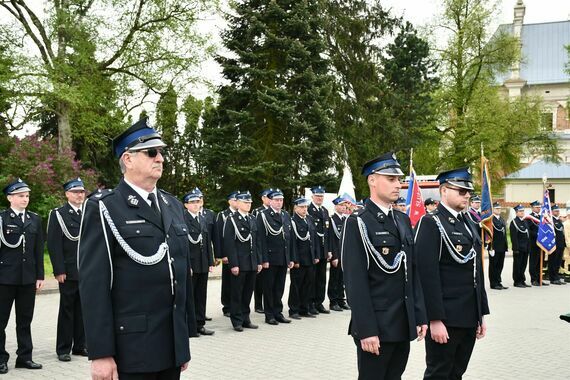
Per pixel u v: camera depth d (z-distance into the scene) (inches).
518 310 434.9
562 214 813.2
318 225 430.9
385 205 173.8
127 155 134.9
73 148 991.0
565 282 635.5
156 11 828.6
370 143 1061.8
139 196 135.0
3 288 254.7
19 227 261.9
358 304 159.5
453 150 1182.3
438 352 189.0
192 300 142.5
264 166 880.3
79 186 290.4
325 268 435.8
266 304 383.6
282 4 912.9
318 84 910.4
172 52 834.2
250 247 362.6
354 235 165.6
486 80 1191.6
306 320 396.2
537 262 616.1
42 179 757.3
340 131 1038.4
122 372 124.8
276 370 255.8
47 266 644.7
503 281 643.5
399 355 166.6
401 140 1097.4
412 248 173.2
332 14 1063.0
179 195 1392.7
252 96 908.6
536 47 2054.6
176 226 138.2
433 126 1211.2
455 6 1173.7
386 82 1155.3
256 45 925.2
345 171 679.7
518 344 317.4
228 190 930.1
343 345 309.6
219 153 893.8
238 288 357.1
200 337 333.1
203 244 354.9
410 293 166.7
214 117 925.8
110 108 845.2
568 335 341.7
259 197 934.4
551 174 1754.4
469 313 189.2
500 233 566.3
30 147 781.3
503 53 1165.7
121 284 127.6
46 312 405.4
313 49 915.4
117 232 127.9
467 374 255.8
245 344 312.5
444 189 199.5
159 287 129.6
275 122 933.2
